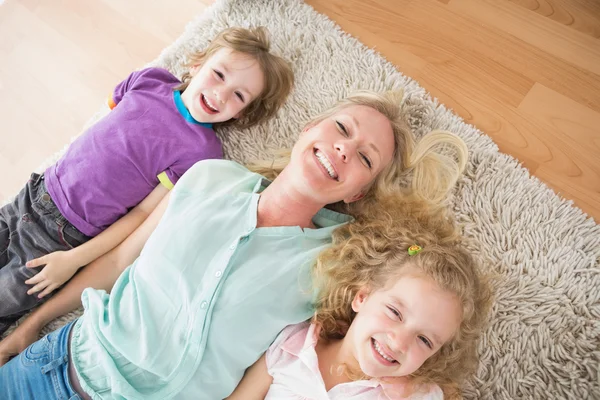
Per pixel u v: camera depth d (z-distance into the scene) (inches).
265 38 45.9
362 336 31.5
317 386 32.8
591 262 39.6
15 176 52.1
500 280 40.1
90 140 43.2
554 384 36.9
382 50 49.0
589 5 47.3
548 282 39.6
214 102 43.0
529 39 47.5
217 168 39.8
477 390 37.5
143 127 42.9
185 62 50.1
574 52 46.5
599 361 36.7
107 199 42.1
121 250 40.9
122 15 56.5
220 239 35.5
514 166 43.1
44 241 41.3
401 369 30.5
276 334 35.4
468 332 33.8
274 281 34.5
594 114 44.6
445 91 47.1
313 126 38.7
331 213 40.2
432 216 39.1
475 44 48.1
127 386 32.4
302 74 48.2
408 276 32.3
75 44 56.5
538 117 45.3
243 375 36.3
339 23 50.7
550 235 40.7
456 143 42.0
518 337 38.6
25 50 57.1
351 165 35.2
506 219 41.6
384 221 37.7
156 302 34.6
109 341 33.4
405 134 39.6
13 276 40.3
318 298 36.1
